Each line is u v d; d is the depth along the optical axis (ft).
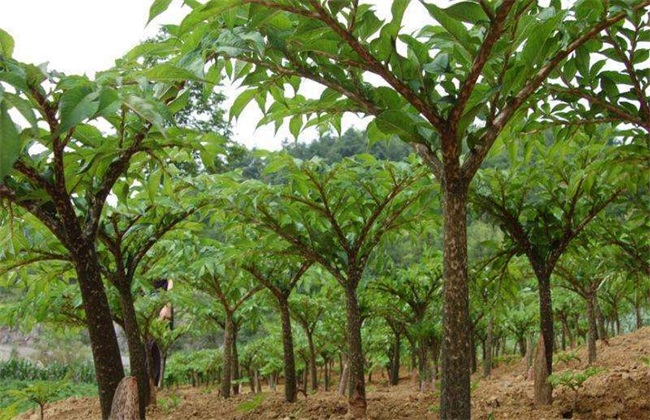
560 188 17.61
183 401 28.71
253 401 20.88
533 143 14.56
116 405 9.35
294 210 18.28
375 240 19.54
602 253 21.99
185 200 18.34
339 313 34.04
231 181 17.80
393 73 10.18
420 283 28.76
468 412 10.39
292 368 24.89
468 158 11.21
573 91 12.48
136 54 9.92
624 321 64.44
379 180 18.10
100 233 16.92
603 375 19.19
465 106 10.74
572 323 54.49
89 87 7.41
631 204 17.74
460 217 10.85
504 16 8.71
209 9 8.30
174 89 10.35
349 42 9.37
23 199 10.06
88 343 70.28
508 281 19.75
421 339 28.45
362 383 18.76
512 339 63.16
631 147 14.12
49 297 20.12
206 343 66.49
